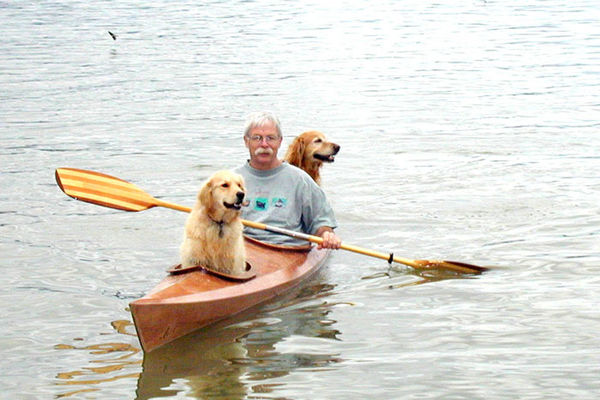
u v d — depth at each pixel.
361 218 12.57
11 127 19.00
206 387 7.14
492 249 11.04
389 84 24.78
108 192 10.32
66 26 39.38
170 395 7.00
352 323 8.64
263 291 9.22
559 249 10.95
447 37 34.88
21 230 11.85
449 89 23.91
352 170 15.39
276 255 10.10
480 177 14.76
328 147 12.20
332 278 10.16
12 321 8.67
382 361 7.66
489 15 42.19
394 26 38.72
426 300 9.31
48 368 7.56
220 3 49.91
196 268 8.95
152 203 10.31
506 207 12.93
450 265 10.25
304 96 22.95
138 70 27.25
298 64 28.44
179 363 7.66
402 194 13.78
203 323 8.48
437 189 14.06
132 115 20.42
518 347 7.96
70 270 10.28
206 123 19.47
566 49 30.98
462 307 9.06
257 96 22.94
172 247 11.23
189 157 16.28
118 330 8.47
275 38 35.03
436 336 8.26
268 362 7.67
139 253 10.98
